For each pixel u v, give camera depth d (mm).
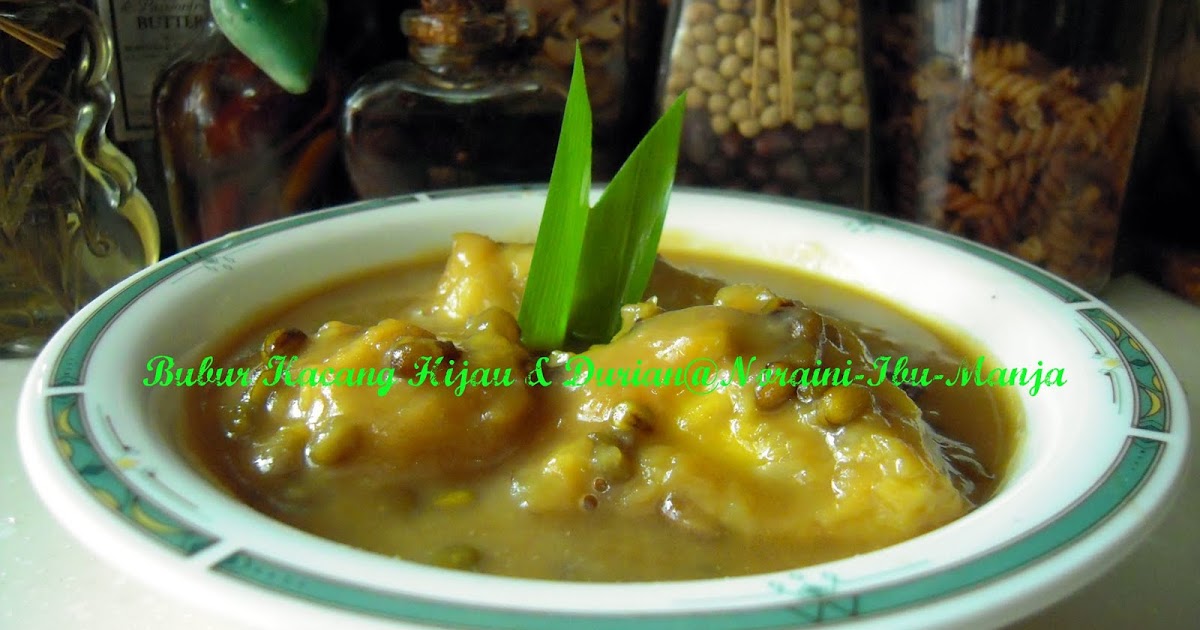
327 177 511
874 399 346
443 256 457
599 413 355
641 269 402
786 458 342
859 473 336
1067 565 278
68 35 437
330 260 437
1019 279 414
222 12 465
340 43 539
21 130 435
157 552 271
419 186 498
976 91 479
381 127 487
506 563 328
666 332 357
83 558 363
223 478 347
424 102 486
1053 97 476
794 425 344
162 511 289
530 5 504
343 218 448
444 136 491
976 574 271
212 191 491
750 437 346
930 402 386
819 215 463
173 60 490
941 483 336
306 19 473
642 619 250
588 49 512
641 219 396
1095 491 314
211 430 361
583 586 264
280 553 272
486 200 468
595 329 398
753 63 489
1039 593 269
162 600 351
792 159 498
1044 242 492
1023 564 276
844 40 487
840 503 336
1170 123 529
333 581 262
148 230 474
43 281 448
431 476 348
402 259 451
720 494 338
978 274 419
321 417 353
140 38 502
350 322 418
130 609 348
